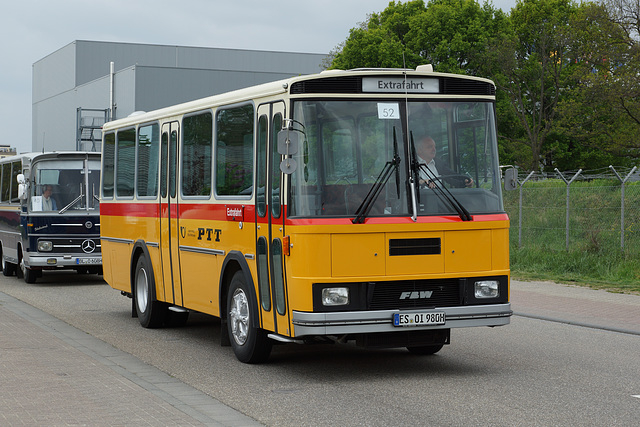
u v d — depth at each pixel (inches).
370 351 468.4
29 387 349.7
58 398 329.1
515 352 455.5
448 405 330.0
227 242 441.4
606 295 698.2
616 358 435.2
